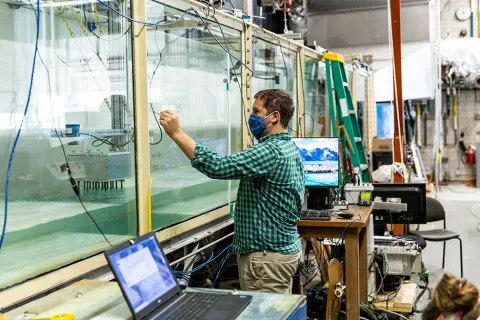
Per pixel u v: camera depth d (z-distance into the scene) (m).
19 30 2.17
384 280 3.95
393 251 3.81
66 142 2.36
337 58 5.25
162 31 2.91
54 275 2.04
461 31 10.55
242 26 3.76
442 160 11.07
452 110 10.98
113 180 2.55
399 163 5.09
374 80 9.06
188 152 2.29
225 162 2.30
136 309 1.61
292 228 2.55
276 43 4.46
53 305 1.81
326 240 4.00
